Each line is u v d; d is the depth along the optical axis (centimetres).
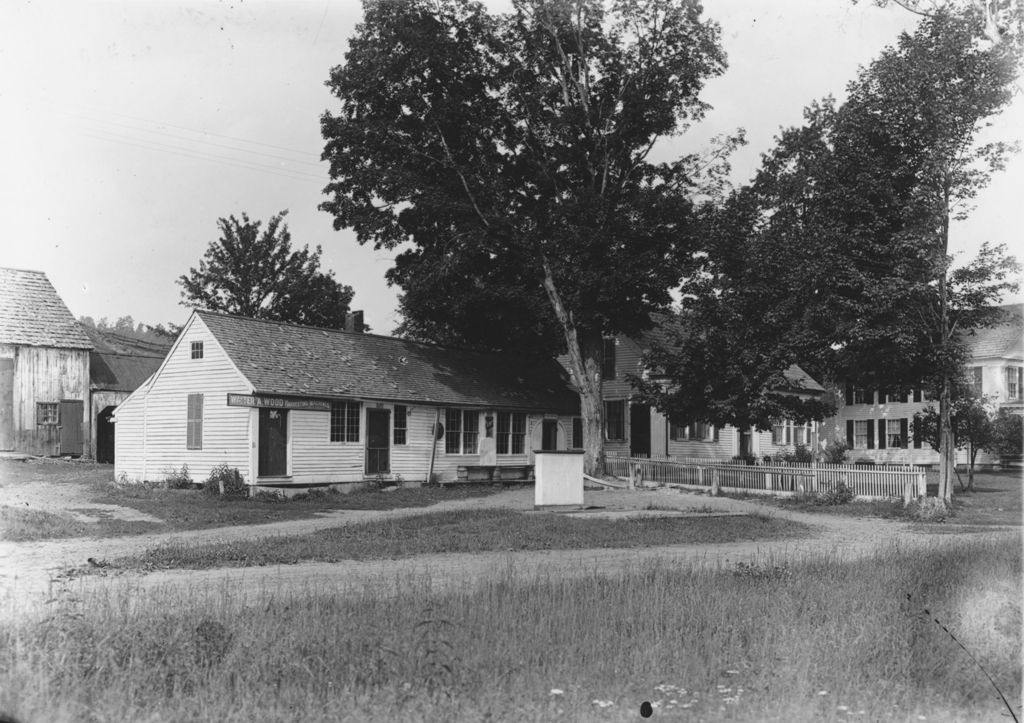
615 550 1723
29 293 3969
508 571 1232
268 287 5709
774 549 1745
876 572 1200
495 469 3725
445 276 3581
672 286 3525
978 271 2866
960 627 895
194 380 3042
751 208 3359
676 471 3462
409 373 3569
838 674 751
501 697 663
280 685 695
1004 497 3259
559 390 4253
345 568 1409
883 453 5481
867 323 2925
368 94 3462
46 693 665
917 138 2900
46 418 3856
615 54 3575
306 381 3053
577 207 3397
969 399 3391
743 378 3080
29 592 1034
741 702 677
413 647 753
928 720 679
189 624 816
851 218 3073
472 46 3459
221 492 2786
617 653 786
